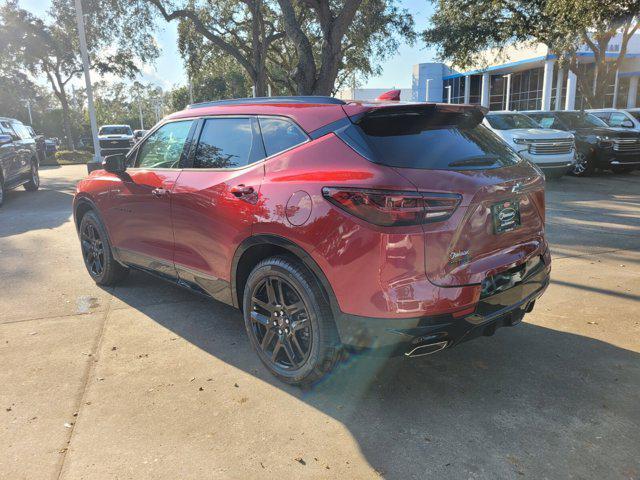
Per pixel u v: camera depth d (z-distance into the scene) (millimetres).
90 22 19391
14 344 3945
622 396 3168
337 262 2814
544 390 3248
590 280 5301
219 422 2941
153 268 4453
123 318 4461
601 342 3906
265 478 2494
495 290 2986
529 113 14688
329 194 2838
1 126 11938
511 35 20844
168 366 3602
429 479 2477
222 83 50500
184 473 2529
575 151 13945
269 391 3273
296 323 3154
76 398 3191
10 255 6594
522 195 3238
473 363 3613
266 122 3482
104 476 2506
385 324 2717
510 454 2650
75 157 28953
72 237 7629
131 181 4477
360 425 2910
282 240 3076
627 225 7855
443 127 3197
